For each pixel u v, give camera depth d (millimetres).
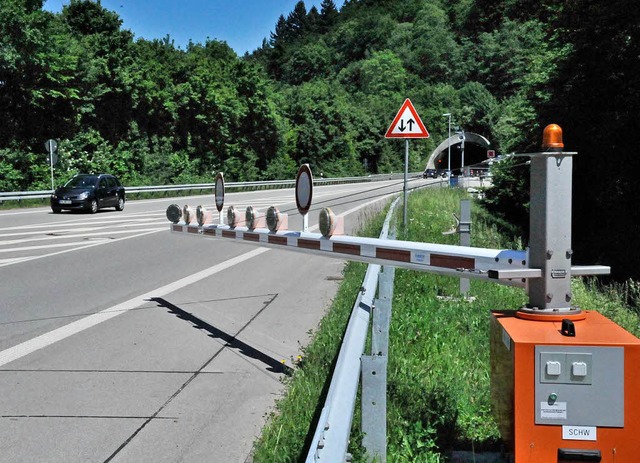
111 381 6070
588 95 23031
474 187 31875
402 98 131250
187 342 7453
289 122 80938
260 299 10047
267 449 4289
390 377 5262
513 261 3568
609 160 22656
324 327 7387
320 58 169625
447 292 8922
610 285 14398
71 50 43875
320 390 5223
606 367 2795
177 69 60188
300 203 6207
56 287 11062
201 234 8672
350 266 12359
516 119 29016
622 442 2803
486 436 4406
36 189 36094
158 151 53000
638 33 20875
